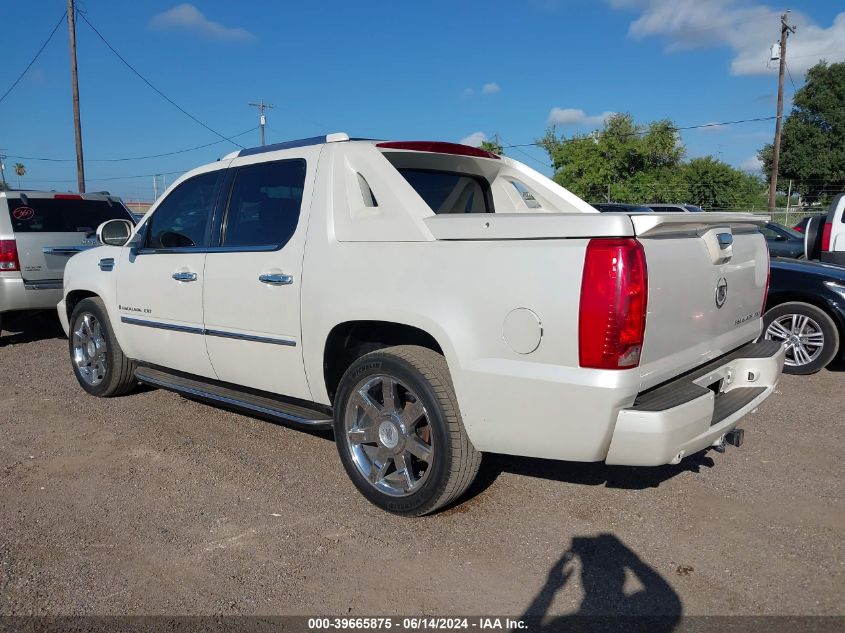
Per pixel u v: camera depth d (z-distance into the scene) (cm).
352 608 290
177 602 295
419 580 311
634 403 300
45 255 847
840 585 304
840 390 626
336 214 386
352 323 380
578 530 356
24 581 312
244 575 316
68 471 439
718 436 332
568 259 295
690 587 304
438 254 337
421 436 365
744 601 293
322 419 408
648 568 320
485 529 358
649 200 4734
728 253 359
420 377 344
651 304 296
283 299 406
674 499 391
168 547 341
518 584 307
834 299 654
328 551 337
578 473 428
